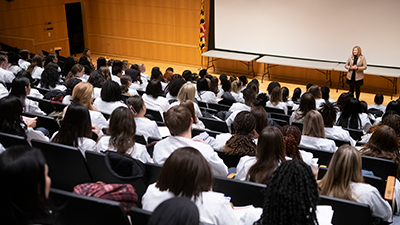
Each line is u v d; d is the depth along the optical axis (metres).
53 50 13.08
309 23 10.45
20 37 12.22
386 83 10.25
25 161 1.32
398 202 2.80
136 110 3.54
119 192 2.06
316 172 2.97
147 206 1.89
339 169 2.33
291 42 10.84
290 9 10.53
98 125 3.57
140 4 12.95
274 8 10.70
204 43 11.85
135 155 2.72
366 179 2.59
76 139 2.75
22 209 1.32
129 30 13.49
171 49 13.00
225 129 4.49
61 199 1.88
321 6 10.16
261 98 4.83
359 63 8.81
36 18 12.37
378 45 9.85
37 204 1.35
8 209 1.31
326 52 10.52
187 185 1.74
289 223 1.37
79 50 14.73
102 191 2.05
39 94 5.13
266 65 11.63
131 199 2.07
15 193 1.31
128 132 2.63
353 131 4.63
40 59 7.19
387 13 9.48
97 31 14.09
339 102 5.75
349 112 5.08
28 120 3.43
